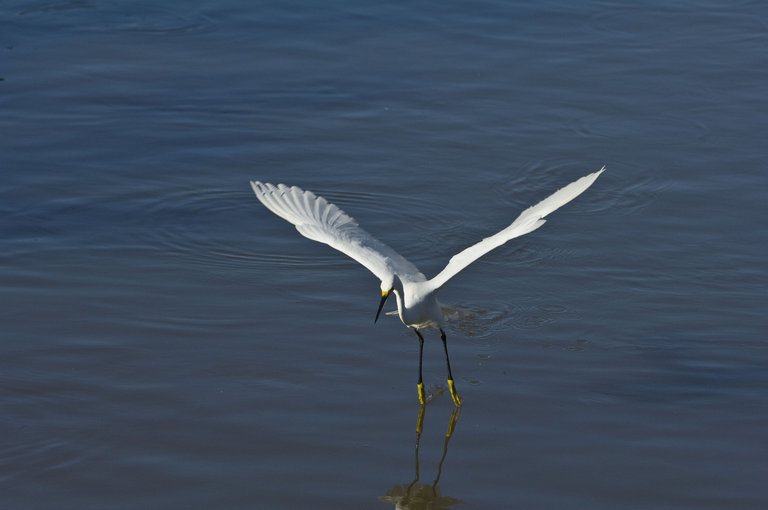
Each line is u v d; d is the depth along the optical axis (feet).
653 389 39.40
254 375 40.55
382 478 34.37
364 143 64.54
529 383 40.09
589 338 43.32
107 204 56.44
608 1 90.02
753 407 38.06
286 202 37.29
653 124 67.00
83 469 34.47
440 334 42.39
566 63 77.00
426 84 73.36
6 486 33.42
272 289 47.70
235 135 65.82
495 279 48.70
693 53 78.89
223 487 33.68
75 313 44.83
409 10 87.86
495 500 33.09
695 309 45.50
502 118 68.08
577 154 62.75
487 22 85.10
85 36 82.64
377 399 39.17
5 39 81.46
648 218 54.80
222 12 87.97
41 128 66.23
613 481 33.91
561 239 52.80
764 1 90.12
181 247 51.88
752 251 50.78
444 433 36.99
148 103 70.54
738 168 60.59
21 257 49.96
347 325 44.60
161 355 41.75
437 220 55.11
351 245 36.47
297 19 86.17
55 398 38.58
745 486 33.45
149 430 36.81
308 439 36.50
